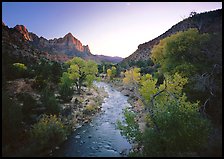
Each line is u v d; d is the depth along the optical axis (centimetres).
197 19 2809
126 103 3772
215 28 2470
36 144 1518
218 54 2025
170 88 1822
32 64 5309
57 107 2305
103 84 7088
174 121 1329
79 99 3362
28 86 3181
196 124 1301
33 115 1970
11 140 1506
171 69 2594
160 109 1477
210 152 1214
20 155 1347
